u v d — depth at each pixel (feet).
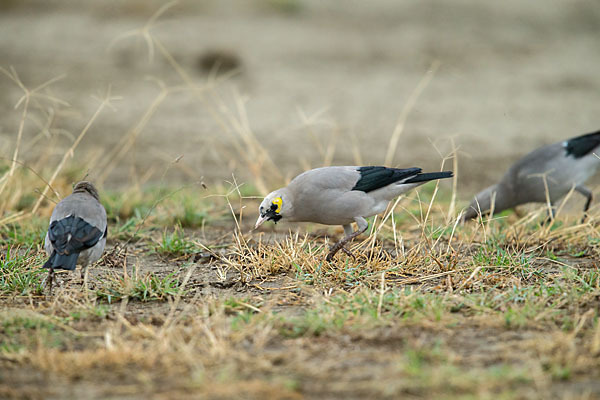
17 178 48.29
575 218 45.91
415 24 127.75
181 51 104.99
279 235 43.75
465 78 99.04
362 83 95.45
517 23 129.39
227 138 71.92
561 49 115.96
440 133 75.31
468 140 73.00
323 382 22.80
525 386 22.30
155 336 25.86
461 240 39.04
